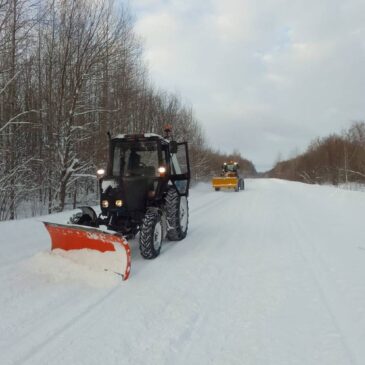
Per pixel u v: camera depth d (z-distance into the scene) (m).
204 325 3.71
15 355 3.10
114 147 7.07
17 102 13.01
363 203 12.99
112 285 4.73
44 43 13.50
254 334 3.52
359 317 3.86
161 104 25.41
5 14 10.10
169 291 4.62
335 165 43.81
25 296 4.34
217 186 24.14
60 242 5.52
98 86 14.68
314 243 7.23
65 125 12.87
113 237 4.93
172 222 7.04
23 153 13.77
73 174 13.16
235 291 4.63
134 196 6.38
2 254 5.90
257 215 11.38
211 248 6.88
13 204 12.76
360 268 5.52
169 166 7.23
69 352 3.17
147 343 3.35
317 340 3.40
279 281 4.98
